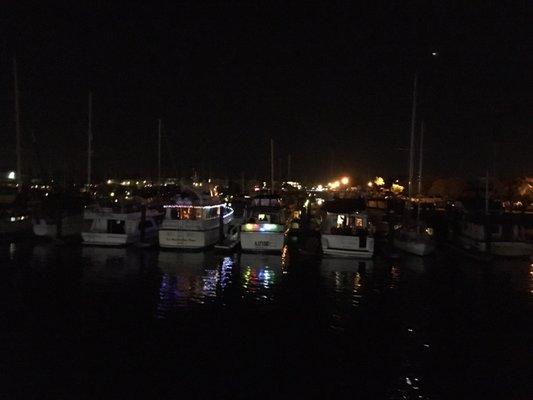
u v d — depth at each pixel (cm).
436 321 2580
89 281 3238
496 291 3300
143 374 1827
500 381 1847
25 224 4962
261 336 2267
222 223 4778
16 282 3172
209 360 1975
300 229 5541
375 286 3334
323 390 1745
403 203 8562
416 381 1836
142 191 7025
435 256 4588
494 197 8362
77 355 1983
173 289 3075
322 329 2394
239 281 3347
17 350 2017
